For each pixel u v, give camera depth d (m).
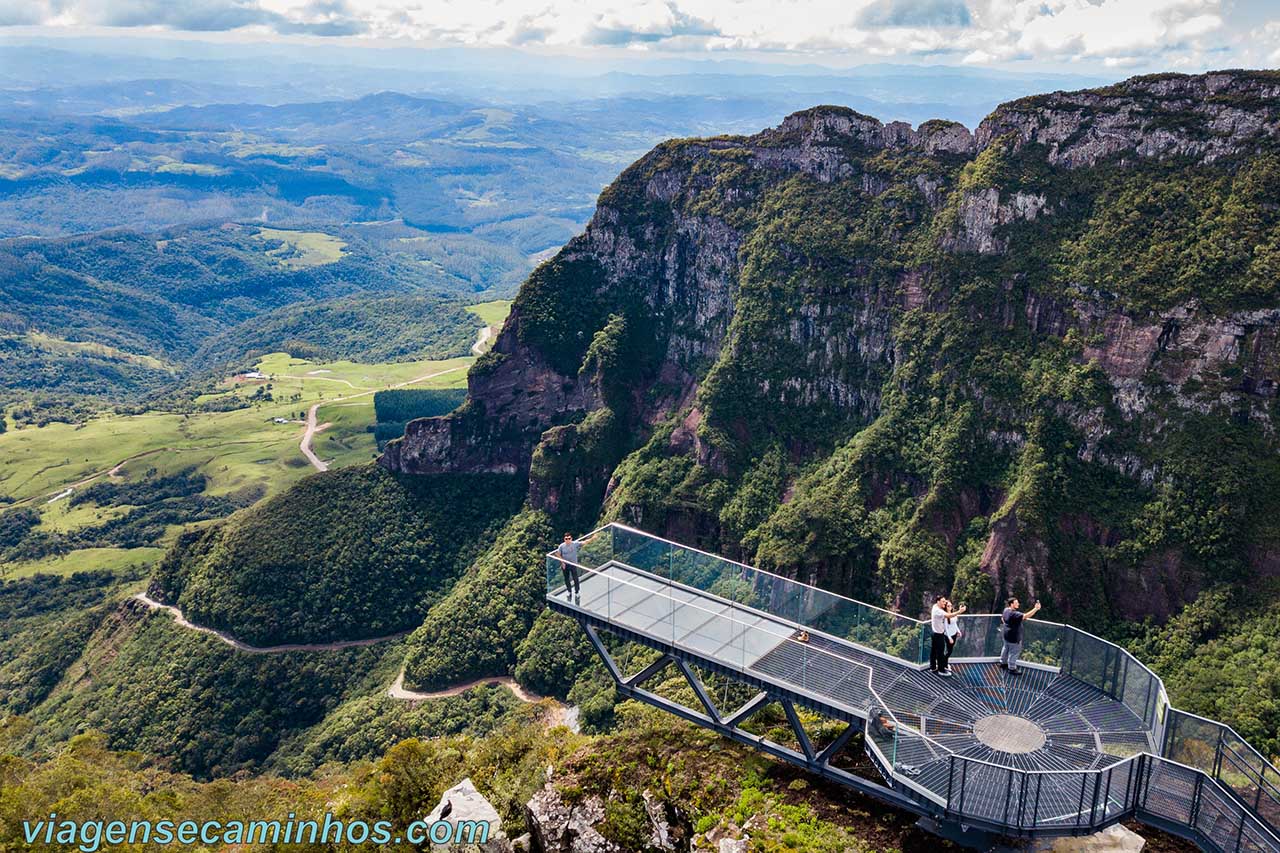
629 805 36.00
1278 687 74.81
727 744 38.28
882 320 125.00
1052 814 26.67
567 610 39.94
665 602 38.28
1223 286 98.75
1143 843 29.88
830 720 40.47
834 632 35.44
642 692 39.91
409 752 45.16
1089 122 116.31
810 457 128.00
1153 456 98.81
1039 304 111.81
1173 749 28.59
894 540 109.06
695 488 130.50
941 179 127.44
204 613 135.75
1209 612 89.12
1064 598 97.56
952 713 30.69
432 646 123.62
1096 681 31.77
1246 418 95.94
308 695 125.69
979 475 109.56
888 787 32.72
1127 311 103.88
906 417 118.19
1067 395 105.00
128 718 123.56
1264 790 26.88
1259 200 100.69
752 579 37.53
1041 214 116.25
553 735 48.50
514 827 38.62
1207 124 108.31
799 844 31.22
